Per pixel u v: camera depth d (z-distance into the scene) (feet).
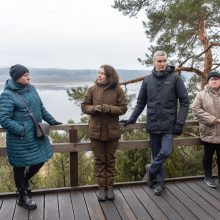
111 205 13.28
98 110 12.72
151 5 32.78
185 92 13.64
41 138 12.58
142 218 12.17
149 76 14.12
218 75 14.19
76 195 14.28
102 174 13.80
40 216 12.36
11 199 13.84
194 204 13.33
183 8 25.49
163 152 13.70
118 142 14.73
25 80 12.05
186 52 33.14
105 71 13.01
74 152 14.66
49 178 24.35
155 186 15.07
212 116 14.06
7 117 11.59
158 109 13.75
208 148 14.98
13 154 12.18
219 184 15.43
